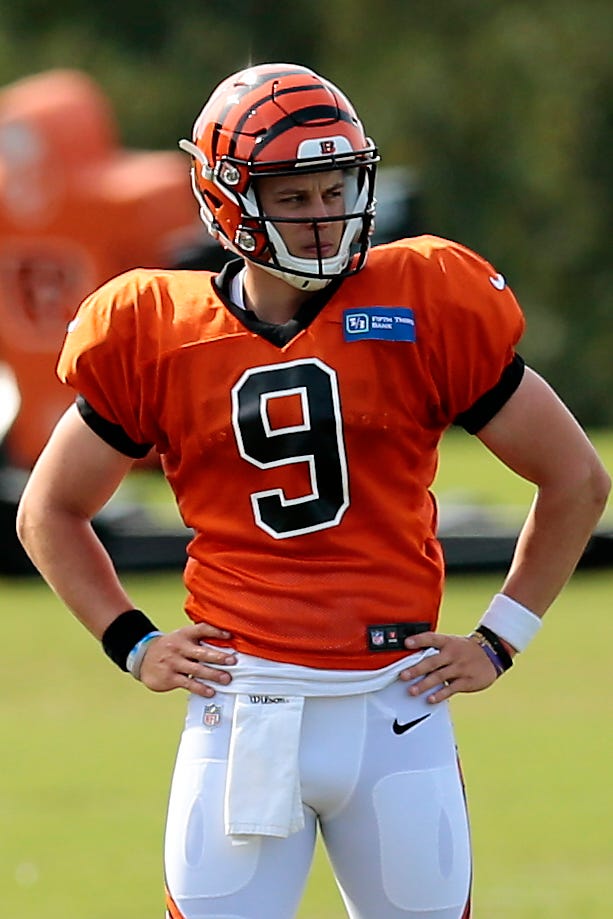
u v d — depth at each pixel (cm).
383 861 1288
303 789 1281
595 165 12569
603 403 12238
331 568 1290
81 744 2898
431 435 1317
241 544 1306
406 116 12456
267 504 1294
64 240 5962
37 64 12775
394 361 1288
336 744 1280
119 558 4491
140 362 1314
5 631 3922
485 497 5481
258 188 1291
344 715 1284
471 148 12531
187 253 5856
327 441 1280
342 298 1298
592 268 12550
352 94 12681
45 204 5947
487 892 2092
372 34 12888
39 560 1371
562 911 2006
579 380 12244
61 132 5972
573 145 12481
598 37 12544
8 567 4575
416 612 1307
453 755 1317
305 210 1287
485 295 1305
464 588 4238
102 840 2348
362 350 1285
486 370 1298
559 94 12462
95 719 3092
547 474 1324
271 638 1286
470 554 4375
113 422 1338
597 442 7144
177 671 1310
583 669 3419
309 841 1298
